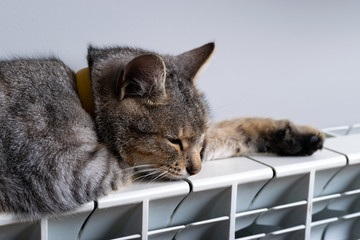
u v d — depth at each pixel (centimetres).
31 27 83
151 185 74
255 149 83
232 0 91
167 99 76
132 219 73
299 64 97
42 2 82
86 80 78
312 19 95
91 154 74
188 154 76
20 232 72
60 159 73
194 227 76
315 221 81
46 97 75
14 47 83
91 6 84
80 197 72
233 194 75
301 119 100
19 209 71
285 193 79
